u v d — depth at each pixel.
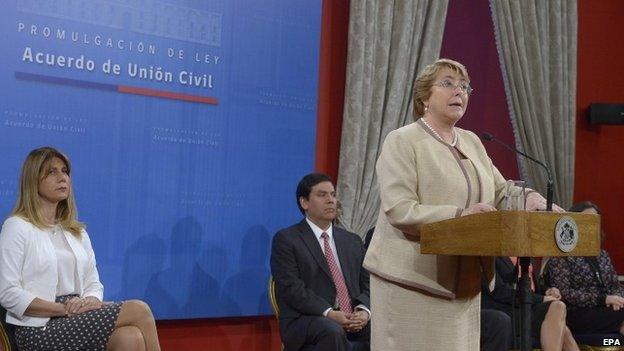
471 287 2.81
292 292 4.64
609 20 7.48
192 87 5.20
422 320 2.77
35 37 4.64
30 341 3.89
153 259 5.00
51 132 4.68
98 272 4.79
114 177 4.88
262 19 5.52
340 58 6.05
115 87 4.91
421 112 2.99
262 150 5.49
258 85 5.49
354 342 4.67
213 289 5.23
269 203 5.50
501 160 6.91
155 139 5.04
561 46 6.99
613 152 7.40
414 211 2.67
